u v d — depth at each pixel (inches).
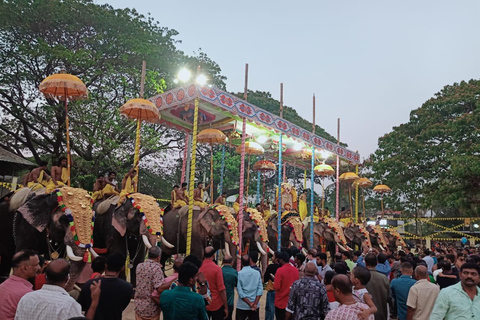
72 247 294.7
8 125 916.6
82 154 875.4
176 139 1061.1
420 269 233.3
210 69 1131.9
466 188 1021.8
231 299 271.6
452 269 327.3
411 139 1255.5
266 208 700.0
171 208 478.9
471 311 187.6
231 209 586.2
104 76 874.8
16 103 874.8
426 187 1146.7
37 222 312.3
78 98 424.5
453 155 1059.9
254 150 747.4
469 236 1125.7
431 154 1151.0
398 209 1217.4
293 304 219.8
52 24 860.6
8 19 803.4
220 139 588.7
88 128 806.5
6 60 842.2
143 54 908.6
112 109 909.2
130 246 417.1
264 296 486.6
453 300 191.5
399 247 1010.7
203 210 466.9
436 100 1278.3
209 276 248.7
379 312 239.0
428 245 1124.5
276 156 857.5
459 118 1098.7
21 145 1008.2
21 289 152.9
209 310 245.3
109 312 170.2
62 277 144.3
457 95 1227.2
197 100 464.8
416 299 226.5
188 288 183.5
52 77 375.6
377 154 1304.1
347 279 168.2
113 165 828.0
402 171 1197.7
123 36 898.1
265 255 566.6
